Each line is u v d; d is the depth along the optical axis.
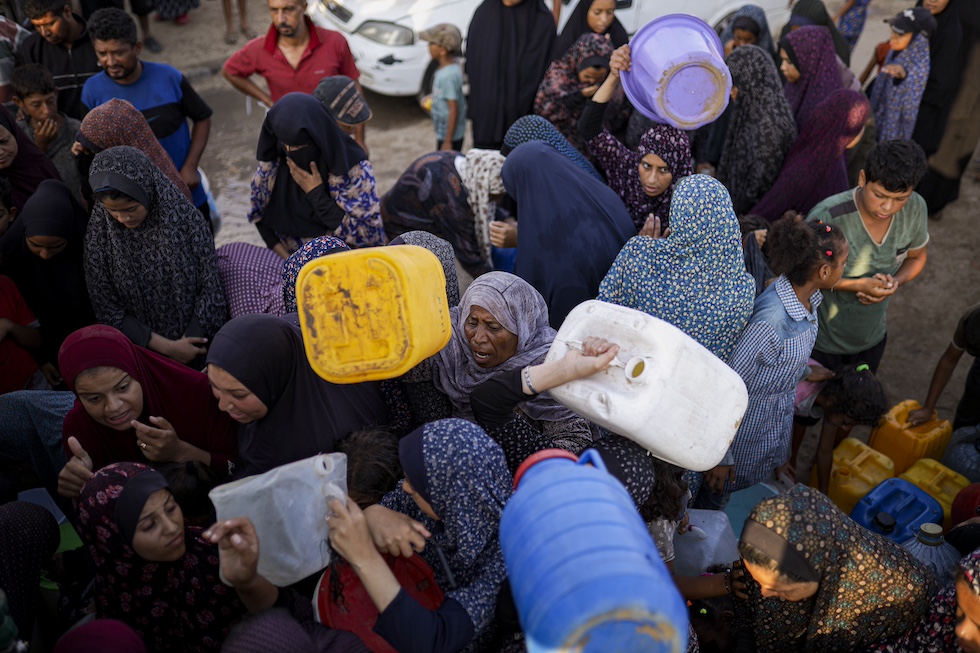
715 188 2.89
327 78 4.42
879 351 4.20
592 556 1.38
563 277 3.44
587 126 4.38
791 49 4.83
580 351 2.30
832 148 4.19
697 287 2.97
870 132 5.04
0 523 2.43
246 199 6.39
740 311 2.99
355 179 3.85
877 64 6.18
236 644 1.79
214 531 1.89
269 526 1.97
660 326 2.26
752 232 3.74
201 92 7.70
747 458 3.30
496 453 2.11
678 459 2.22
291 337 2.54
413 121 7.45
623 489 1.61
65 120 4.50
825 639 2.31
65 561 2.82
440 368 2.90
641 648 1.38
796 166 4.31
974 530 2.73
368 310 2.12
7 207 3.71
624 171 4.15
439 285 2.34
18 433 3.07
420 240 3.31
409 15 7.05
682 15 3.77
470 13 7.11
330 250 3.06
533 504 1.53
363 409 2.71
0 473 3.00
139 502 2.08
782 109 4.41
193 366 3.51
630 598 1.33
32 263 3.56
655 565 1.41
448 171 4.43
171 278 3.35
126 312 3.46
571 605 1.34
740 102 4.53
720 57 3.75
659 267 3.02
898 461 3.96
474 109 5.62
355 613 2.15
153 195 3.25
